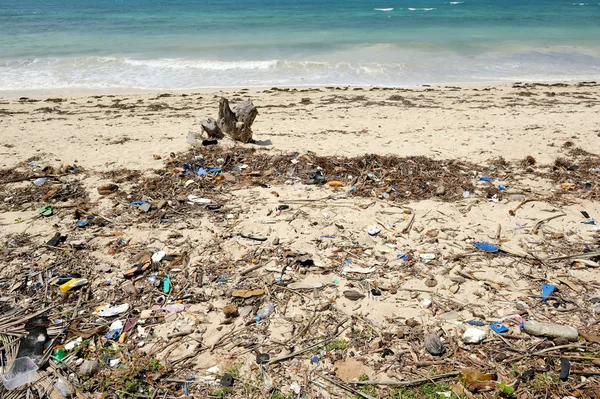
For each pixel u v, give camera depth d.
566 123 10.98
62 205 6.34
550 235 5.57
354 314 4.25
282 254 5.16
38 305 4.34
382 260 5.08
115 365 3.65
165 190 6.84
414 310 4.29
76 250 5.23
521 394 3.39
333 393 3.43
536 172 7.59
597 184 7.02
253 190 6.88
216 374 3.60
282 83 19.06
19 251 5.20
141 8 50.44
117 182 7.12
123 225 5.81
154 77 19.81
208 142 8.95
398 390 3.45
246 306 4.35
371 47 25.22
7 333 3.96
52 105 14.60
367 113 12.82
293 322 4.15
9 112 13.27
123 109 13.86
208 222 5.89
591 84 17.75
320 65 21.44
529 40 27.28
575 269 4.88
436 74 20.45
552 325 3.98
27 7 52.41
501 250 5.23
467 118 11.89
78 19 39.44
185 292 4.54
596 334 3.95
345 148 8.88
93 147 9.01
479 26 33.38
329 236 5.57
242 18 38.94
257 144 9.18
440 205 6.37
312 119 12.03
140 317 4.20
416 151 8.66
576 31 30.77
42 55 23.73
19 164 7.92
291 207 6.32
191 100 15.28
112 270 4.86
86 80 19.28
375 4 54.06
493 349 3.82
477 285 4.64
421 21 36.19
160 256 5.05
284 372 3.61
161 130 10.70
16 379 3.50
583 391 3.39
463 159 8.23
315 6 51.47
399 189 6.93
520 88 17.19
